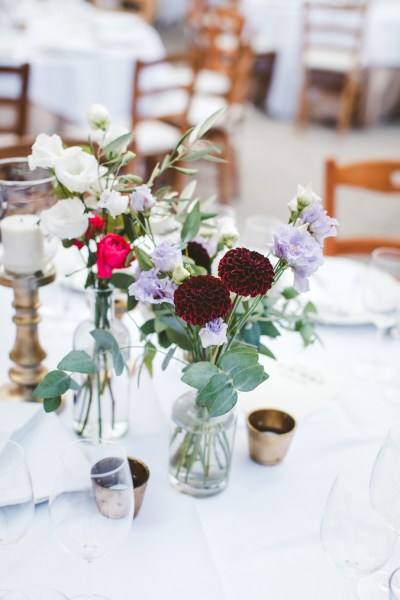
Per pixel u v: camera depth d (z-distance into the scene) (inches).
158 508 36.1
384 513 29.4
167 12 310.8
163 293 31.1
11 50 125.7
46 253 42.5
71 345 50.1
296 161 181.5
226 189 147.5
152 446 40.8
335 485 29.6
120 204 32.0
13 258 41.7
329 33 192.4
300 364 50.3
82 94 128.8
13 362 44.1
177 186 134.7
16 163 43.0
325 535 29.6
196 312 28.4
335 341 54.1
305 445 42.0
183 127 123.0
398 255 53.5
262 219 55.1
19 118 108.0
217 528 35.2
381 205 160.6
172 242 38.9
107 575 31.7
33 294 42.8
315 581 32.5
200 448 35.6
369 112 208.4
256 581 32.3
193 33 189.2
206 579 31.9
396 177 167.3
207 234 37.4
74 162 33.1
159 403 45.0
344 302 58.0
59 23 142.5
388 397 47.1
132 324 53.2
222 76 159.3
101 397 39.1
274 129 206.8
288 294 37.9
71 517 27.8
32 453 37.3
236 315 34.4
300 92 203.9
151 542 33.8
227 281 28.8
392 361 52.1
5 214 42.1
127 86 132.2
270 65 211.9
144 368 48.2
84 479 27.4
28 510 28.4
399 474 29.1
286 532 35.4
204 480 36.4
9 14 143.6
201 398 30.2
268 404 45.4
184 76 153.9
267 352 38.1
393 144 198.7
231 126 146.6
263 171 173.0
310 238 29.8
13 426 37.7
